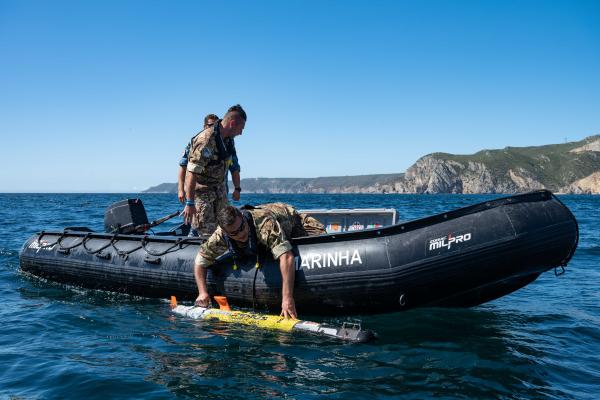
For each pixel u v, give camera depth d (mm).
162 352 3822
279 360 3609
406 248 4473
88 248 6410
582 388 3137
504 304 5434
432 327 4480
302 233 5102
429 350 3828
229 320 4637
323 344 3961
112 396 3043
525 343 4012
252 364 3537
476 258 4324
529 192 4539
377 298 4539
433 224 4516
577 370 3436
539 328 4449
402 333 4289
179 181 5980
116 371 3445
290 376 3312
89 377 3336
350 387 3133
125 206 6766
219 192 5512
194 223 5527
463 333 4297
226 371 3410
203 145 5242
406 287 4445
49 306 5441
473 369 3441
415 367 3471
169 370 3441
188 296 5461
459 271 4371
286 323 4344
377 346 3924
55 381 3301
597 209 37219
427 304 4691
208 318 4770
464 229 4391
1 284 6676
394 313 4938
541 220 4395
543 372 3393
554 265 4555
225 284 5062
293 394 3029
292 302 4488
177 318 4879
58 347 4000
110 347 3971
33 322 4758
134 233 6668
